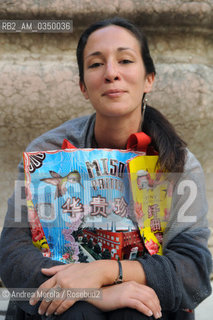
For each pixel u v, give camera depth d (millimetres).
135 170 1095
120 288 978
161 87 1920
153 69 1237
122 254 1083
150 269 1016
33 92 1884
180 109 1952
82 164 1097
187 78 1943
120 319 961
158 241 1123
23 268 1056
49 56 1955
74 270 999
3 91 1869
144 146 1148
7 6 1832
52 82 1884
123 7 1866
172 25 1959
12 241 1116
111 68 1104
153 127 1183
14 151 2021
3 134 1967
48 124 1955
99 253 1083
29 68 1885
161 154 1132
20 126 1948
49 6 1838
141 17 1904
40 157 1101
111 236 1074
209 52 2102
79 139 1259
